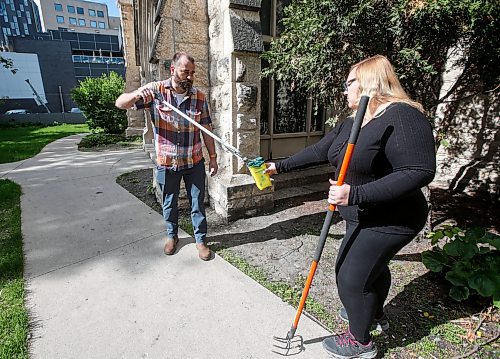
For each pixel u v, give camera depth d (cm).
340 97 294
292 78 298
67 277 244
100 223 348
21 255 274
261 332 188
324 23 239
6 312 202
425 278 247
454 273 218
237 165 366
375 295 155
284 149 511
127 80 1156
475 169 483
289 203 423
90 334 186
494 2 191
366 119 143
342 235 324
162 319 199
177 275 248
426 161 122
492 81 289
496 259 215
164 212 277
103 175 580
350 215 153
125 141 1100
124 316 201
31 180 541
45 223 348
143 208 396
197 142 264
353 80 152
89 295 223
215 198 389
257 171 211
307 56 259
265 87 470
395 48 245
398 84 144
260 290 229
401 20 218
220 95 362
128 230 329
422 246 300
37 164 688
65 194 456
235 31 320
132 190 482
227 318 200
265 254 286
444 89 448
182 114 243
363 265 146
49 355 171
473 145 482
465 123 485
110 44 4491
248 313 205
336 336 174
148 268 258
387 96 140
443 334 189
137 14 732
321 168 527
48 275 247
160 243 301
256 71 350
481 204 439
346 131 160
